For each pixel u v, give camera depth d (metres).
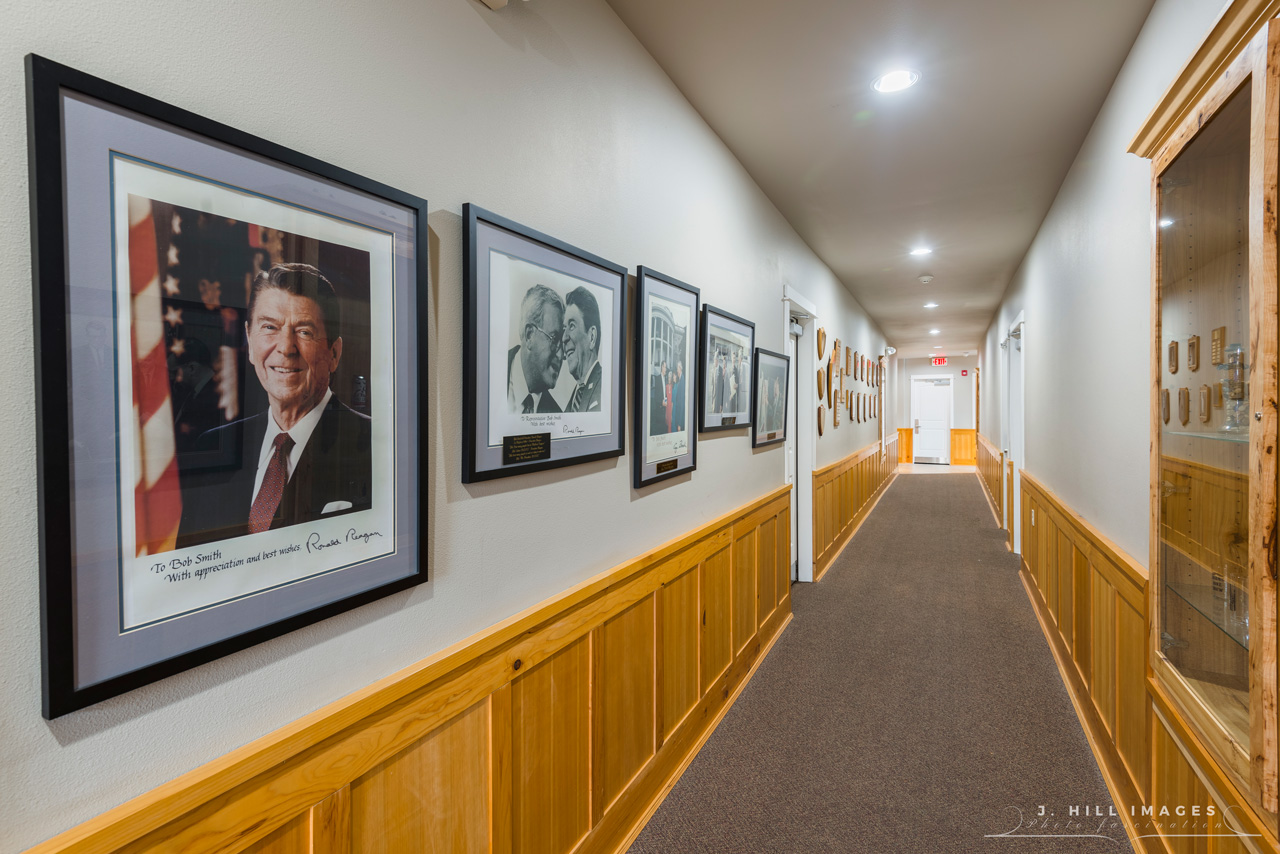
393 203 1.01
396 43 1.04
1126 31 1.84
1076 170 2.73
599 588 1.63
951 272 5.20
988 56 1.98
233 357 0.78
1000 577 4.65
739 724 2.46
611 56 1.74
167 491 0.72
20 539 0.62
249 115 0.82
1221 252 1.16
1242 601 1.10
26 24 0.61
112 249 0.67
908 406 15.18
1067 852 1.73
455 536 1.18
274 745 0.84
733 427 2.74
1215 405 1.21
